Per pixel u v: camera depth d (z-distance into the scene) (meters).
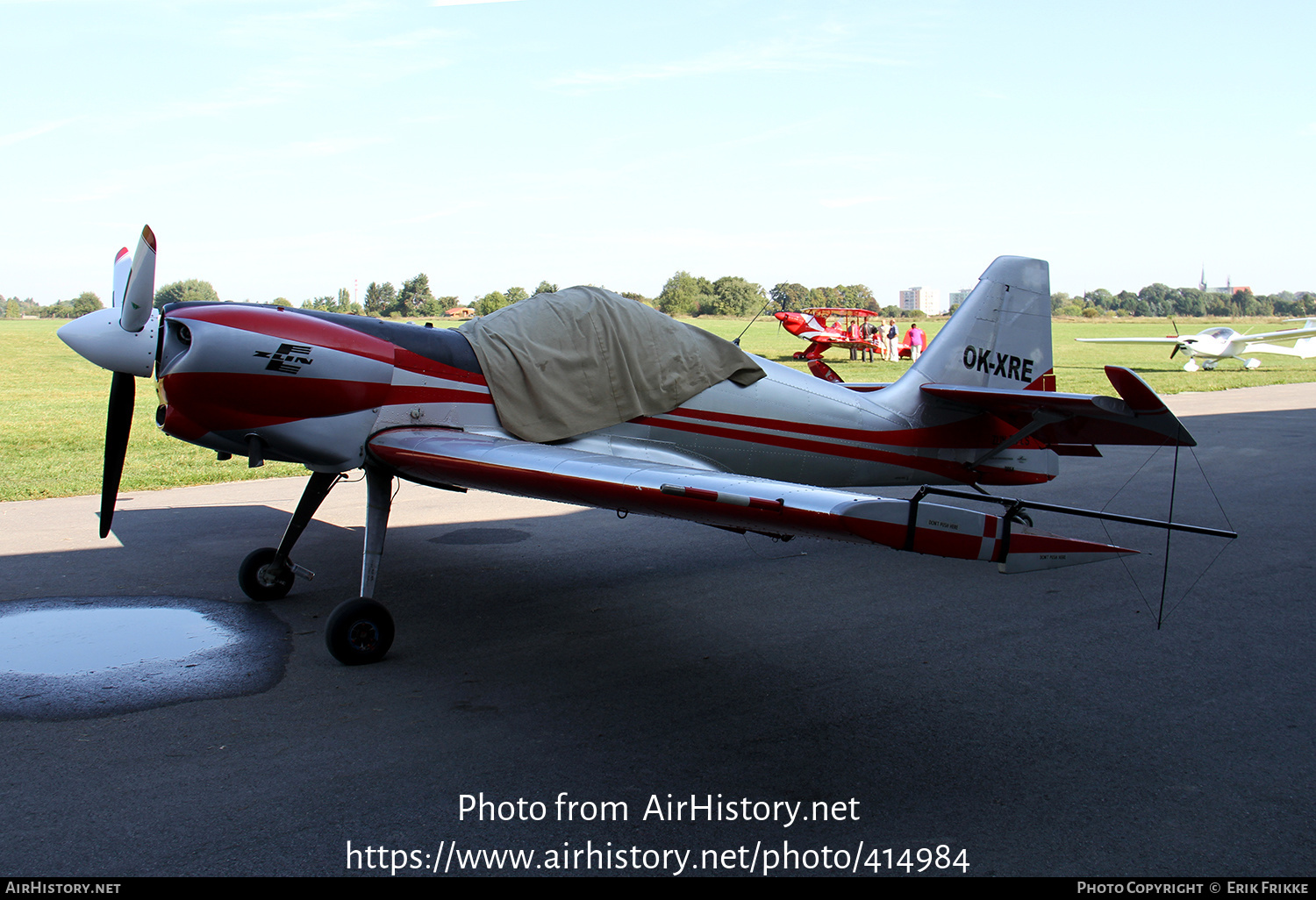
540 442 5.05
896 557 6.44
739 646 4.55
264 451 4.70
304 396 4.61
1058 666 4.29
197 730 3.49
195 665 4.19
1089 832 2.83
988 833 2.82
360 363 4.71
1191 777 3.18
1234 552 6.57
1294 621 4.97
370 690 3.92
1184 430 3.79
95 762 3.20
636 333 5.34
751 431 5.63
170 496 8.63
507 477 4.08
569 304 5.34
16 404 17.80
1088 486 9.24
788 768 3.25
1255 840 2.78
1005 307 6.47
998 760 3.31
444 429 4.93
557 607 5.20
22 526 7.12
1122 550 3.13
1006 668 4.25
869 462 6.06
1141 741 3.47
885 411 6.07
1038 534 3.02
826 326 32.38
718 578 5.85
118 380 4.95
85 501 8.30
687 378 5.43
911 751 3.38
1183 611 5.16
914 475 6.29
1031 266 6.57
